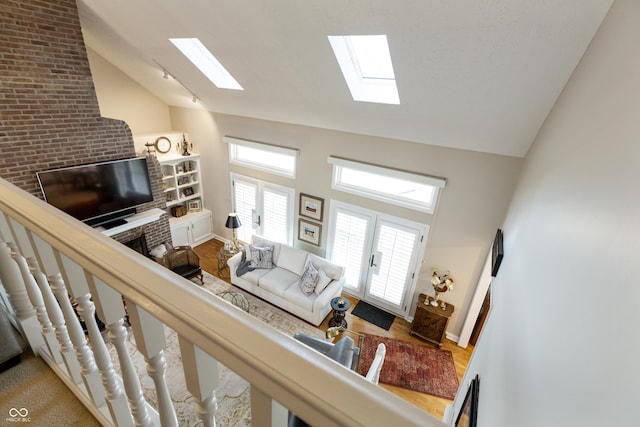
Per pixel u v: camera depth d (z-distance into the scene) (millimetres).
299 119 4734
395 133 4078
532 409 888
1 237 1052
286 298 4801
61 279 863
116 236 4777
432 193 4238
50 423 1065
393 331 4691
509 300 1856
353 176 4871
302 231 5641
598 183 948
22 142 3637
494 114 3031
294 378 374
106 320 720
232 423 2711
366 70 3348
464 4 2000
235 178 6145
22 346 1317
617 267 642
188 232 6383
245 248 5469
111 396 908
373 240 4902
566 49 2059
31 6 3396
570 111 1811
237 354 414
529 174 2740
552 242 1285
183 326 478
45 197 3867
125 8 3363
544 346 972
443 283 4328
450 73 2666
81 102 4023
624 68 1034
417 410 335
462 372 4062
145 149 5738
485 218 3949
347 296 5406
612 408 494
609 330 592
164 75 4664
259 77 3846
